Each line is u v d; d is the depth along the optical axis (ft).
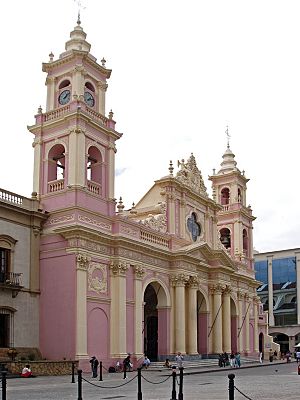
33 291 116.06
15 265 112.98
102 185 127.54
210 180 195.42
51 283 116.67
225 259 166.09
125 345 122.62
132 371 119.55
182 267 144.66
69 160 122.11
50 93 130.21
